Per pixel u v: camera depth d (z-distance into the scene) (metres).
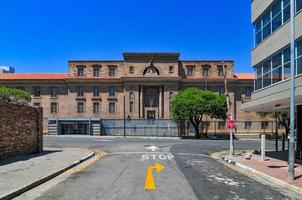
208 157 26.62
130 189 11.95
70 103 86.81
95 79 86.62
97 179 14.33
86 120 82.88
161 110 85.06
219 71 87.38
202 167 19.22
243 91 86.88
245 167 19.38
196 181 13.92
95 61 87.44
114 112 86.56
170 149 33.50
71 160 20.98
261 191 12.27
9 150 21.47
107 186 12.57
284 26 20.50
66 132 84.19
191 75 87.38
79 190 11.88
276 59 22.09
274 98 21.78
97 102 86.75
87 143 41.16
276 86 21.64
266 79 24.08
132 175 15.44
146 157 25.08
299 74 18.28
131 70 85.81
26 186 12.05
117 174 15.80
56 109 87.56
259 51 25.27
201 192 11.55
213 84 86.69
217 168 19.02
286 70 20.38
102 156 26.25
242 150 34.28
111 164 20.28
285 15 20.48
